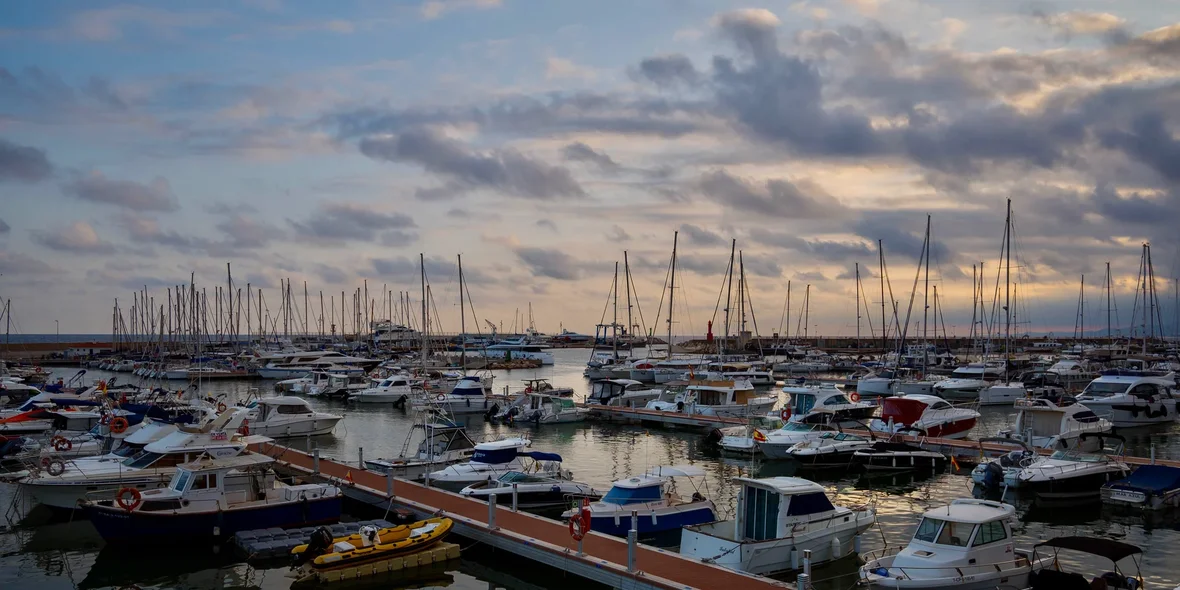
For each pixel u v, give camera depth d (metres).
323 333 170.50
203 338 139.62
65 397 59.78
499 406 68.56
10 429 50.53
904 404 54.00
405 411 76.19
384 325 178.38
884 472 44.97
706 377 87.38
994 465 39.22
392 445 57.12
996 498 38.22
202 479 31.55
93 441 45.69
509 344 186.62
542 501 35.81
